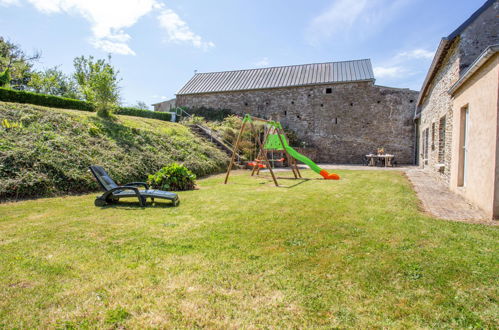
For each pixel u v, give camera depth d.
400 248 3.08
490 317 1.86
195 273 2.45
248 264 2.64
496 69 4.43
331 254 2.90
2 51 25.97
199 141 14.00
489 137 4.66
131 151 9.18
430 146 11.79
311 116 22.45
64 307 1.93
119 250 2.96
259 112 23.89
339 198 6.15
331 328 1.74
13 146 6.57
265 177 10.69
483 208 4.87
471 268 2.57
